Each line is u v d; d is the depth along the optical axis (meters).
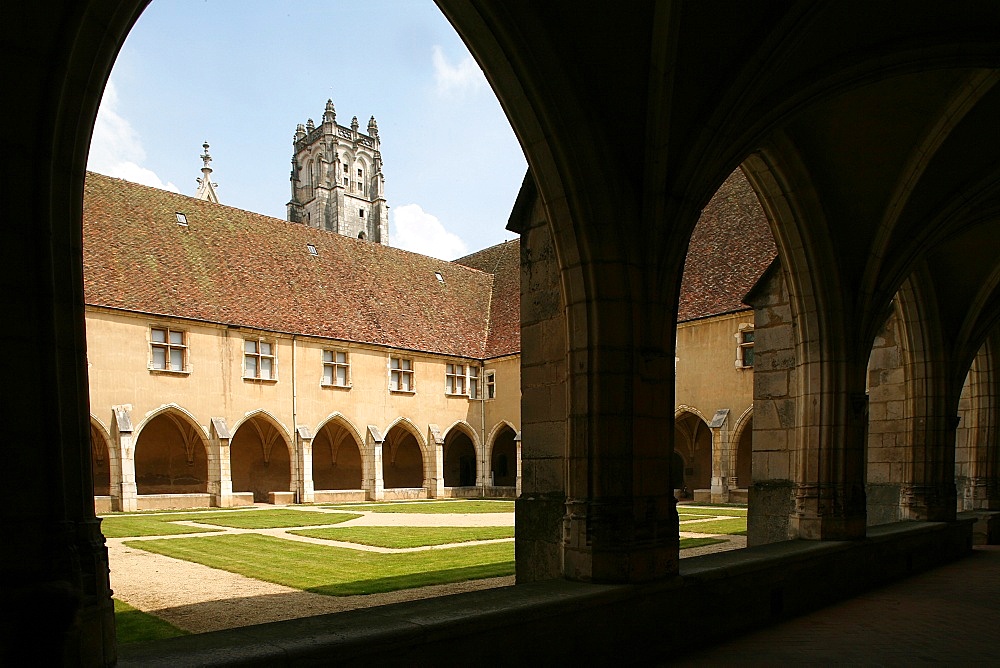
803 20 4.91
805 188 7.10
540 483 5.43
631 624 4.52
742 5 4.74
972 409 12.40
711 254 23.31
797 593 6.23
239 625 5.28
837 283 7.35
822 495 7.34
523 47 4.39
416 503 23.22
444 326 29.66
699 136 5.04
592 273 4.75
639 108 4.85
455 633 3.52
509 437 32.03
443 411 28.08
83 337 2.75
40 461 2.53
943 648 4.96
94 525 2.72
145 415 20.06
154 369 20.38
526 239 5.74
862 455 7.52
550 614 3.99
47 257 2.58
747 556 6.02
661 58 4.51
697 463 24.97
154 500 19.80
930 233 8.02
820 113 6.57
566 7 4.45
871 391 10.57
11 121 2.51
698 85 4.99
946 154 7.39
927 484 9.83
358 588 6.79
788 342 7.91
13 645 2.35
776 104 5.48
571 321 4.88
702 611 5.09
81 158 2.76
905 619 5.89
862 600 6.72
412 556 9.16
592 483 4.70
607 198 4.75
